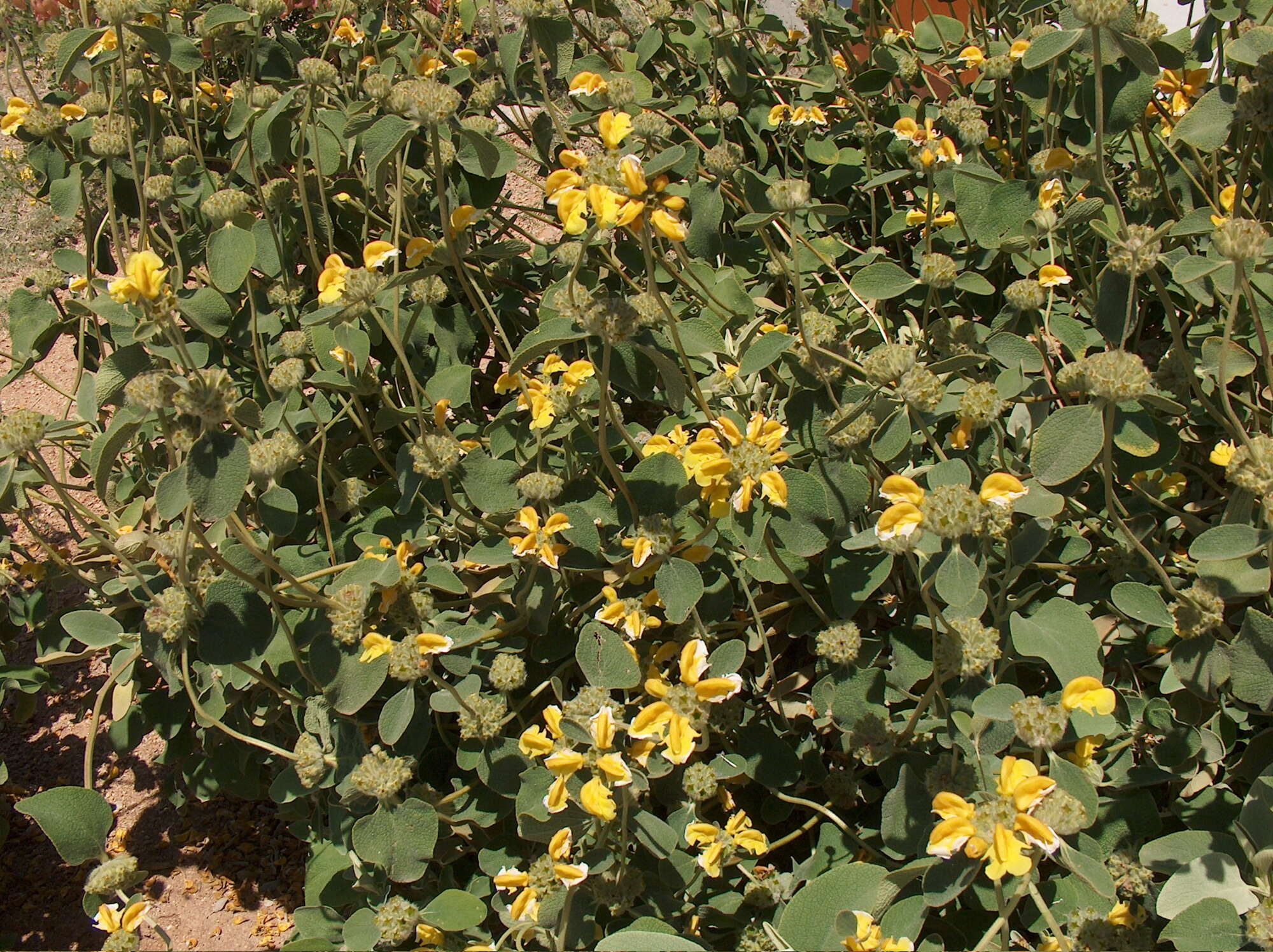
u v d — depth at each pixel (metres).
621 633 1.17
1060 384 1.15
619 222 1.01
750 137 1.48
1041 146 1.43
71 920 1.41
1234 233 1.01
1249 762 1.06
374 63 1.49
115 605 1.33
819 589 1.19
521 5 1.28
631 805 1.08
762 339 1.12
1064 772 1.00
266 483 1.21
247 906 1.39
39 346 1.43
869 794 1.15
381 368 1.35
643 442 1.21
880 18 1.69
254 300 1.27
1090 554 1.17
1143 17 1.20
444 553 1.27
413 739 1.16
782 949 1.02
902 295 1.31
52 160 1.45
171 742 1.33
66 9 2.06
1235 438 1.08
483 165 1.20
